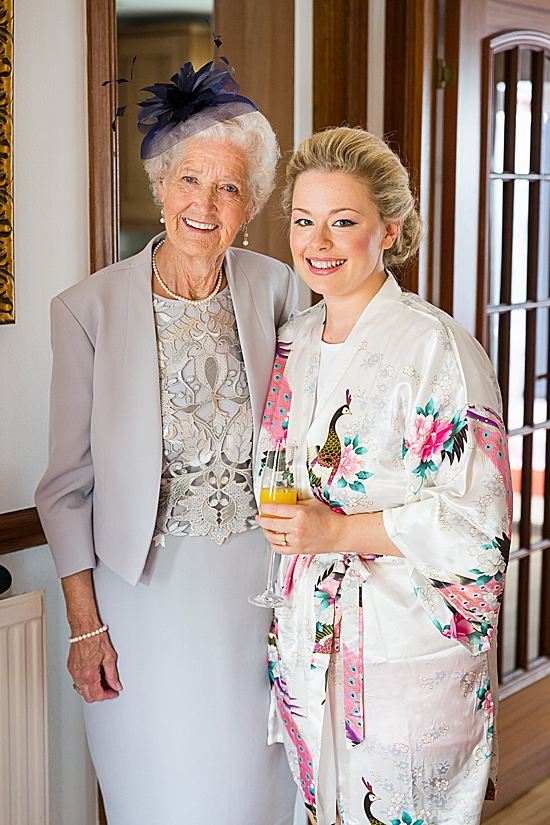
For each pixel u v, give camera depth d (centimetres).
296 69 243
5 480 187
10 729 174
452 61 248
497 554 151
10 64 170
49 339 193
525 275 283
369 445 159
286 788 188
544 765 299
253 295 178
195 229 161
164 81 210
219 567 171
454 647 159
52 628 200
